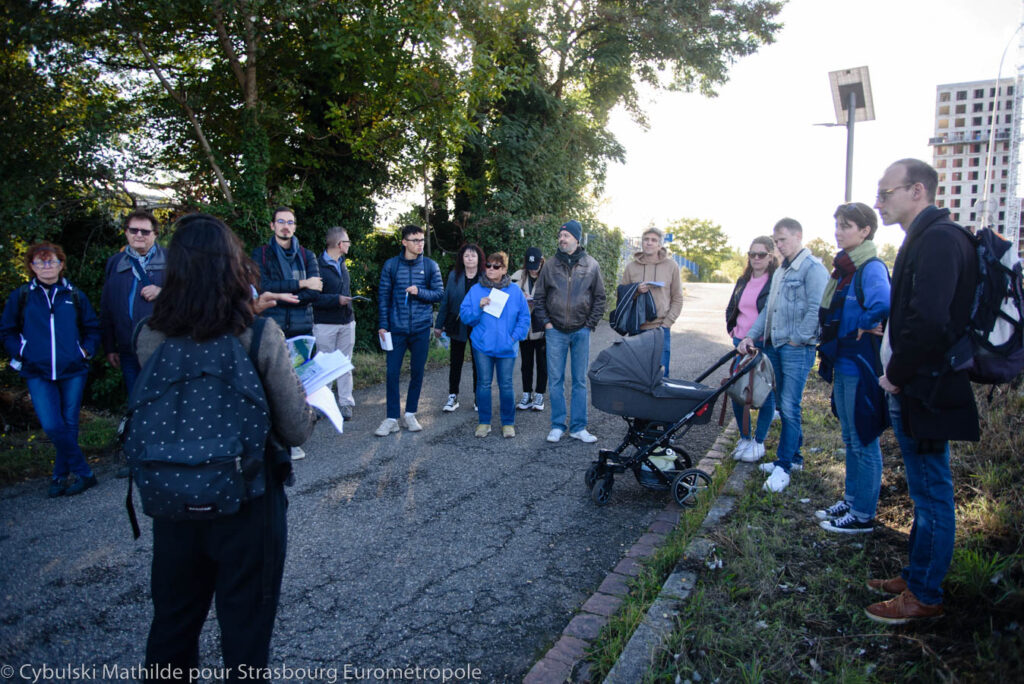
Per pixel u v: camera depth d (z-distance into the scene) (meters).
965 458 4.26
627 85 17.81
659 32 15.89
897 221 2.95
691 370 9.46
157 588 2.01
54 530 4.31
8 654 2.96
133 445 1.90
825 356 3.93
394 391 6.45
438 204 14.47
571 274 6.08
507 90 14.43
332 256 6.83
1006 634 2.60
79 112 8.16
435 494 4.88
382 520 4.41
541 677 2.71
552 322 6.16
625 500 4.79
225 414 1.92
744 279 5.83
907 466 2.88
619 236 19.62
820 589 3.17
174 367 1.95
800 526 3.90
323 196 11.60
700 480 4.74
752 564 3.36
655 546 3.92
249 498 1.94
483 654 2.96
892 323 2.85
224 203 9.02
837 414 3.88
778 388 4.74
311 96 11.07
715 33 16.59
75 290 5.12
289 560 3.84
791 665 2.62
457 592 3.49
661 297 6.73
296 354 2.46
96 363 8.07
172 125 9.87
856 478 3.74
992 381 2.68
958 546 3.27
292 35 9.93
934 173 2.84
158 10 8.25
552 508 4.62
